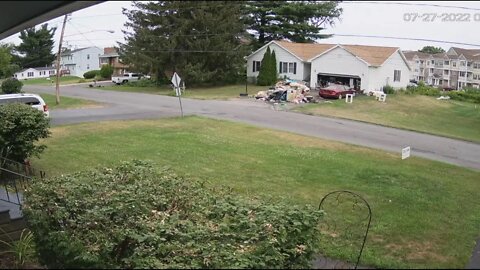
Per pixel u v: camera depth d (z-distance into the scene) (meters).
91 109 24.22
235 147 14.73
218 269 5.05
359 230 7.70
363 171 11.91
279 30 37.50
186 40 35.03
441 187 10.72
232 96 30.95
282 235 5.71
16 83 30.03
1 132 10.02
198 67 35.75
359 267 6.16
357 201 8.50
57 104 26.45
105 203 6.45
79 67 72.69
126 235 5.73
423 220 8.32
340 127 19.27
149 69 38.44
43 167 11.61
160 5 33.44
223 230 6.14
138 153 13.55
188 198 7.24
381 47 33.00
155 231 6.00
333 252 6.60
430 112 23.39
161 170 8.52
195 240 5.93
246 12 36.03
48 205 5.95
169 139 15.84
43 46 64.44
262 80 37.59
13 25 7.05
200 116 21.53
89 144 14.71
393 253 6.75
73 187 6.68
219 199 7.28
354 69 32.25
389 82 32.44
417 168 12.60
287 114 22.66
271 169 11.98
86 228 5.79
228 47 35.69
